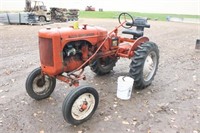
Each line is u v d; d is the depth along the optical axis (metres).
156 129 3.20
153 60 4.57
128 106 3.80
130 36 10.77
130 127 3.24
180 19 24.38
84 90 3.17
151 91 4.38
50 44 3.20
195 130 3.19
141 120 3.41
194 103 3.95
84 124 3.31
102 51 4.18
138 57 4.12
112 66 5.19
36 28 13.90
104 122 3.36
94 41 3.83
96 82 4.79
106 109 3.70
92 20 21.02
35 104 3.81
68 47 3.41
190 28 16.41
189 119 3.45
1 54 6.94
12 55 6.85
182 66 6.00
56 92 4.25
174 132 3.14
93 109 3.41
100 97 4.10
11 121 3.33
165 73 5.40
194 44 9.35
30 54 7.02
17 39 9.70
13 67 5.67
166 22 22.36
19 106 3.74
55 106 3.77
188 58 6.86
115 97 4.12
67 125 3.29
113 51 4.46
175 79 5.03
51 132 3.12
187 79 5.05
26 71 5.39
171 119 3.44
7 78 4.92
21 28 13.78
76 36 3.47
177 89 4.50
